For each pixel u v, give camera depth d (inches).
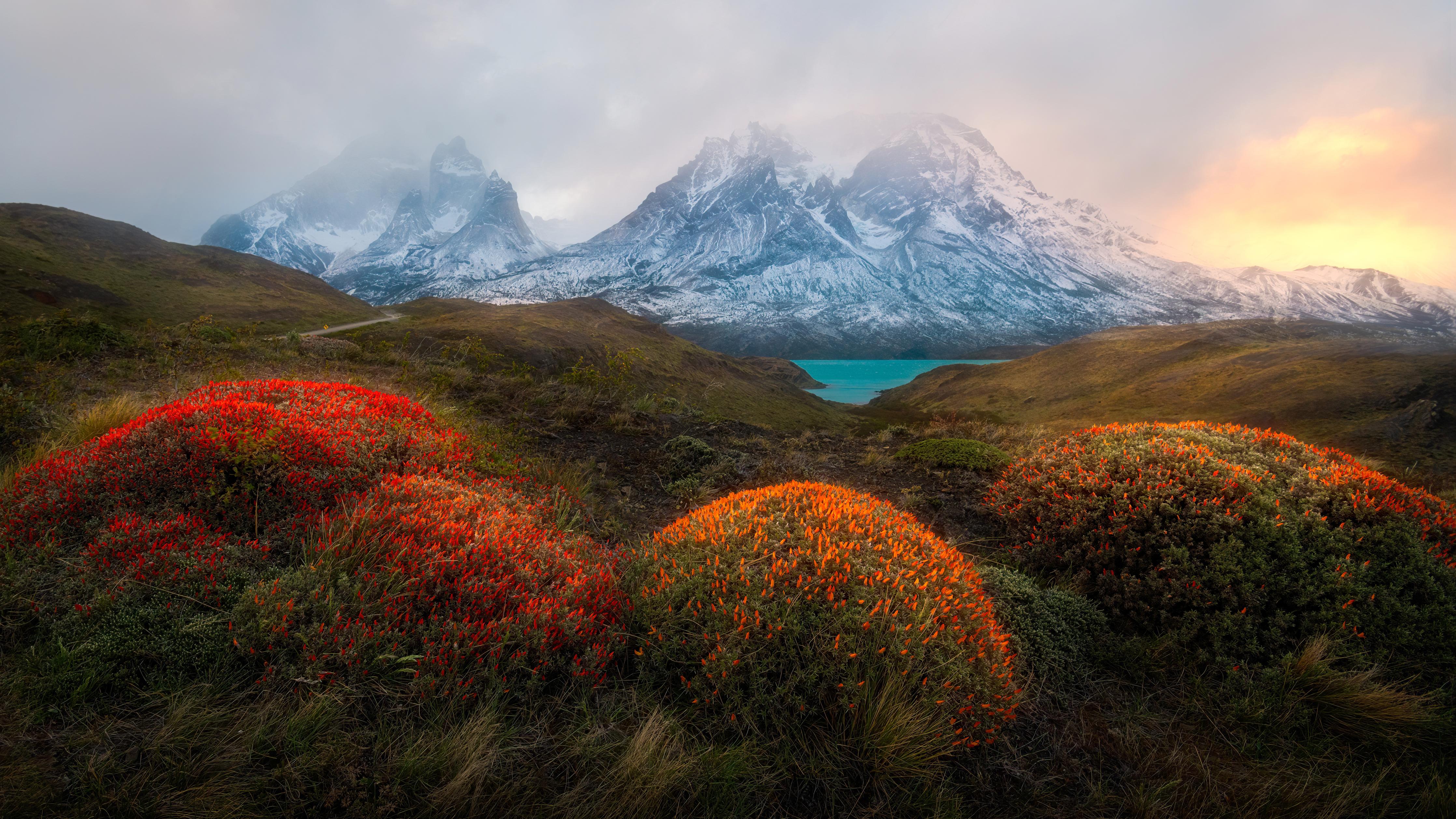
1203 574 154.6
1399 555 155.3
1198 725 128.0
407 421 224.7
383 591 126.6
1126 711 131.3
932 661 118.1
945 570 143.8
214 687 103.3
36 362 357.7
